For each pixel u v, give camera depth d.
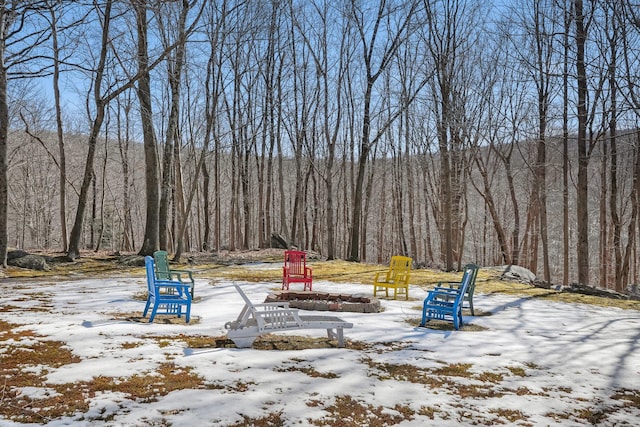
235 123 28.69
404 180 39.59
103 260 17.97
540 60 16.66
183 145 29.53
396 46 21.41
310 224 46.25
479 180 40.12
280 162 26.36
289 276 12.02
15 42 14.51
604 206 24.78
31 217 35.78
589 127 16.55
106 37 16.67
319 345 6.33
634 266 29.03
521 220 37.59
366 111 21.95
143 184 42.81
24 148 32.38
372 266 19.45
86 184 17.94
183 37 15.46
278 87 26.78
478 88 22.27
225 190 43.50
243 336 5.92
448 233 18.66
